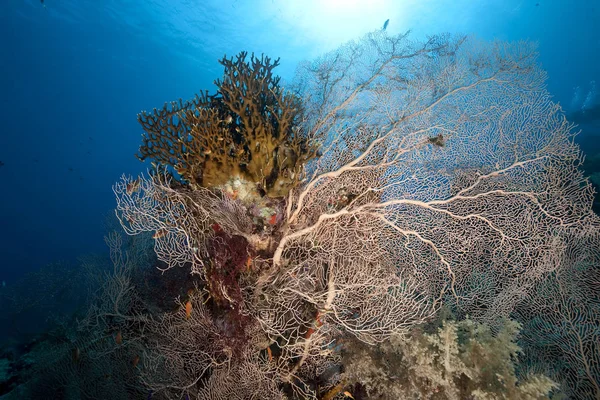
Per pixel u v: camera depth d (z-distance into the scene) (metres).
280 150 3.00
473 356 2.57
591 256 3.68
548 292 3.89
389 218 3.18
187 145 2.78
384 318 2.84
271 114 3.28
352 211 2.91
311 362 3.04
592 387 3.41
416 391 2.57
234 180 2.93
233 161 2.86
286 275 2.93
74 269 9.61
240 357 2.96
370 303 2.91
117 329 4.13
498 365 2.48
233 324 2.98
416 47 4.02
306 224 3.12
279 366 2.94
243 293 2.88
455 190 3.33
